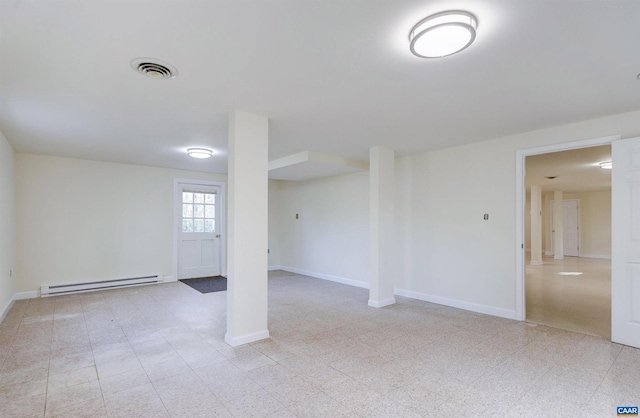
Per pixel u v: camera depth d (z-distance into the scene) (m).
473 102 2.85
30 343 3.12
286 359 2.77
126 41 1.90
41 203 5.08
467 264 4.34
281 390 2.27
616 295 3.12
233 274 3.05
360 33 1.82
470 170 4.34
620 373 2.51
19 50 1.99
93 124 3.49
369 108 3.01
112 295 5.14
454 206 4.50
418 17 1.67
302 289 5.66
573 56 2.05
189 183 6.60
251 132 3.15
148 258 6.07
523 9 1.59
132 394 2.21
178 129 3.69
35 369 2.58
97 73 2.31
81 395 2.20
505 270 3.99
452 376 2.47
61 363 2.69
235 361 2.73
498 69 2.24
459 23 1.63
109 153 4.96
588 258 10.24
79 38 1.86
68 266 5.29
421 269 4.88
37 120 3.35
